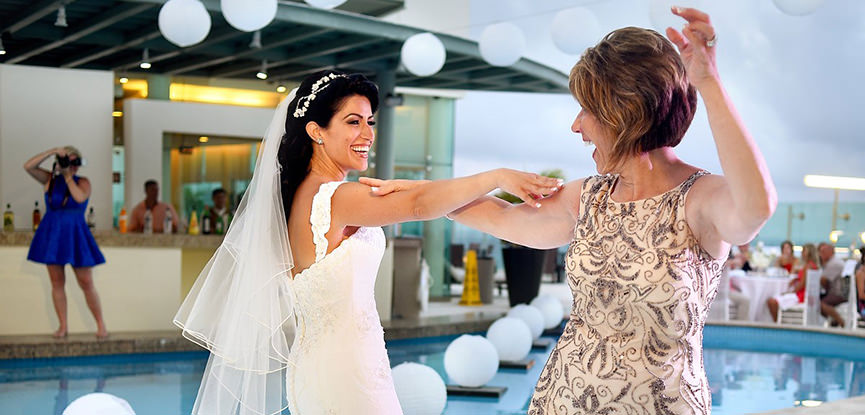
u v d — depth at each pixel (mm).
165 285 8383
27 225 10586
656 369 1616
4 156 10469
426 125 13695
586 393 1672
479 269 12703
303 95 2562
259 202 2574
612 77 1627
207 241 8586
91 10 7957
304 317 2562
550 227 1995
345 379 2461
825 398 6293
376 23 8898
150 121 10961
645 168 1684
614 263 1653
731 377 7188
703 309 1637
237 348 2646
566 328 1771
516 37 7008
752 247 12836
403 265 10211
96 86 10922
